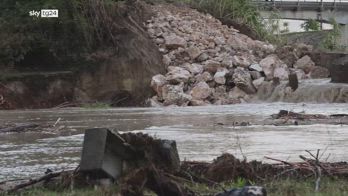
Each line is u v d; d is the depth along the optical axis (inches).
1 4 1835.6
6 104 1576.0
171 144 347.6
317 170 357.7
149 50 1833.2
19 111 1432.1
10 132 804.6
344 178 357.7
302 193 309.7
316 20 3339.1
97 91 1710.1
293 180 348.8
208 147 581.9
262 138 674.2
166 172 331.6
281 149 558.3
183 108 1476.4
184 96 1658.5
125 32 1830.7
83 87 1704.0
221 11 2317.9
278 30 2413.9
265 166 375.9
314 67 1833.2
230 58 1827.0
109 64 1726.1
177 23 2052.2
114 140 331.9
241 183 332.8
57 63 1774.1
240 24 2278.5
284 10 3437.5
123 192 301.6
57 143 653.3
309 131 765.3
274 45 2126.0
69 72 1705.2
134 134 342.6
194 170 363.9
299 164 378.6
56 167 459.2
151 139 343.0
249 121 957.8
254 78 1763.0
